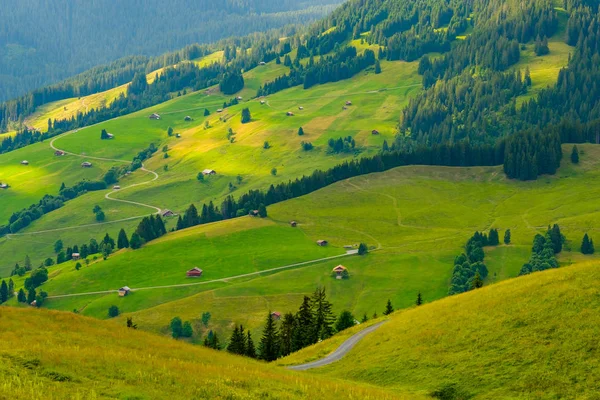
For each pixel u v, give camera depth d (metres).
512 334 102.62
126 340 108.44
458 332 111.38
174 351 106.56
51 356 81.38
